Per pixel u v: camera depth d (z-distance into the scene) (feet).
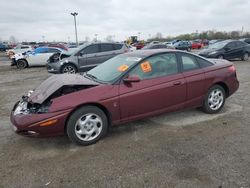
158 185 9.94
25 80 37.01
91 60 39.65
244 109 18.48
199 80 16.34
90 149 13.08
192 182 10.05
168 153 12.35
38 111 12.56
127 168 11.18
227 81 17.66
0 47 173.17
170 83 15.19
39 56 57.21
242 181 10.01
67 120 12.94
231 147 12.75
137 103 14.28
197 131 14.82
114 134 14.75
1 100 23.91
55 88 13.26
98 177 10.59
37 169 11.34
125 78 14.08
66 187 10.03
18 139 14.47
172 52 15.97
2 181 10.52
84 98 13.01
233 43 52.60
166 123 16.15
